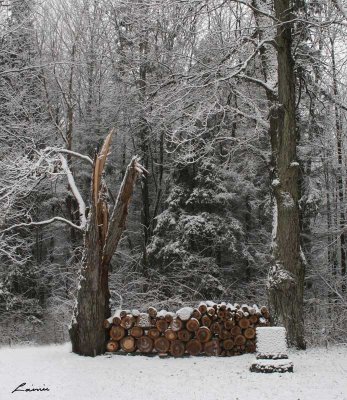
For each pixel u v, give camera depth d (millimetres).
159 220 25578
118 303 21359
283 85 15117
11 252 21125
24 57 23453
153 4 15617
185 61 18969
